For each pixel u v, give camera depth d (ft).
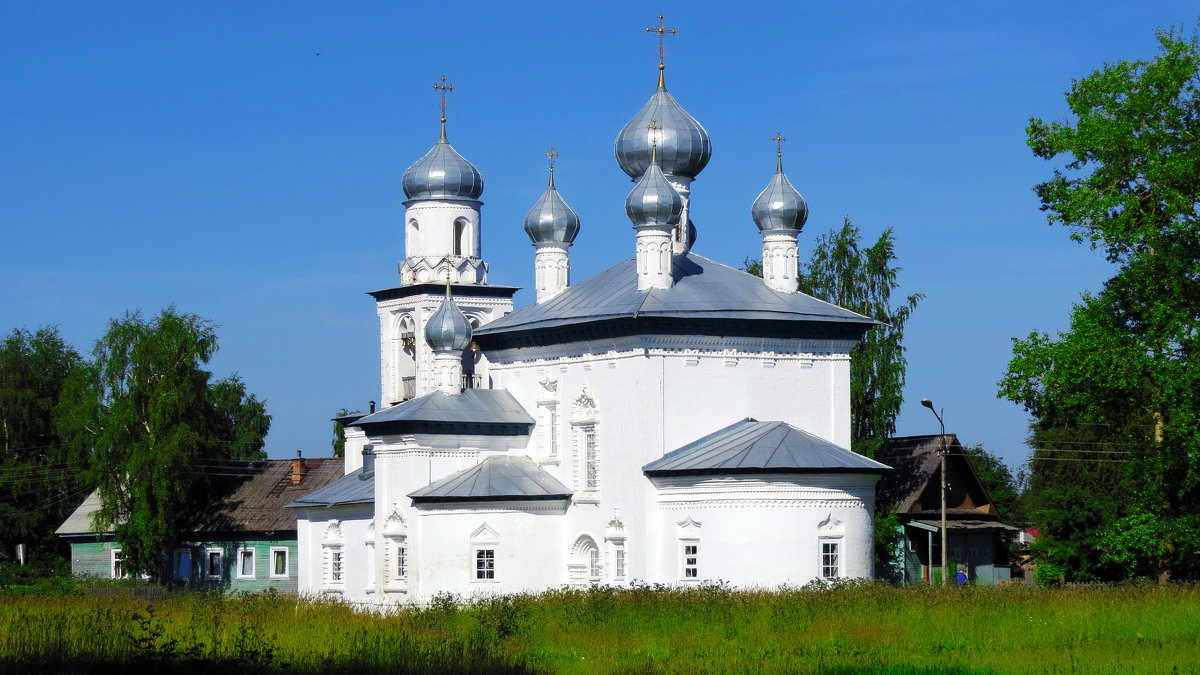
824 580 219.20
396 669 143.13
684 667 149.38
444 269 323.16
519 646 166.30
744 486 229.04
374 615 199.82
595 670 147.84
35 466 406.82
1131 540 217.56
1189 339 208.03
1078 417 220.64
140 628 181.06
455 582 249.55
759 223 264.93
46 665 147.02
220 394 410.52
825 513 229.66
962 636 165.27
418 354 322.34
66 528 374.02
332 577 283.18
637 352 242.78
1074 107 218.59
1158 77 211.41
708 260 271.49
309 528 291.17
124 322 361.71
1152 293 211.41
